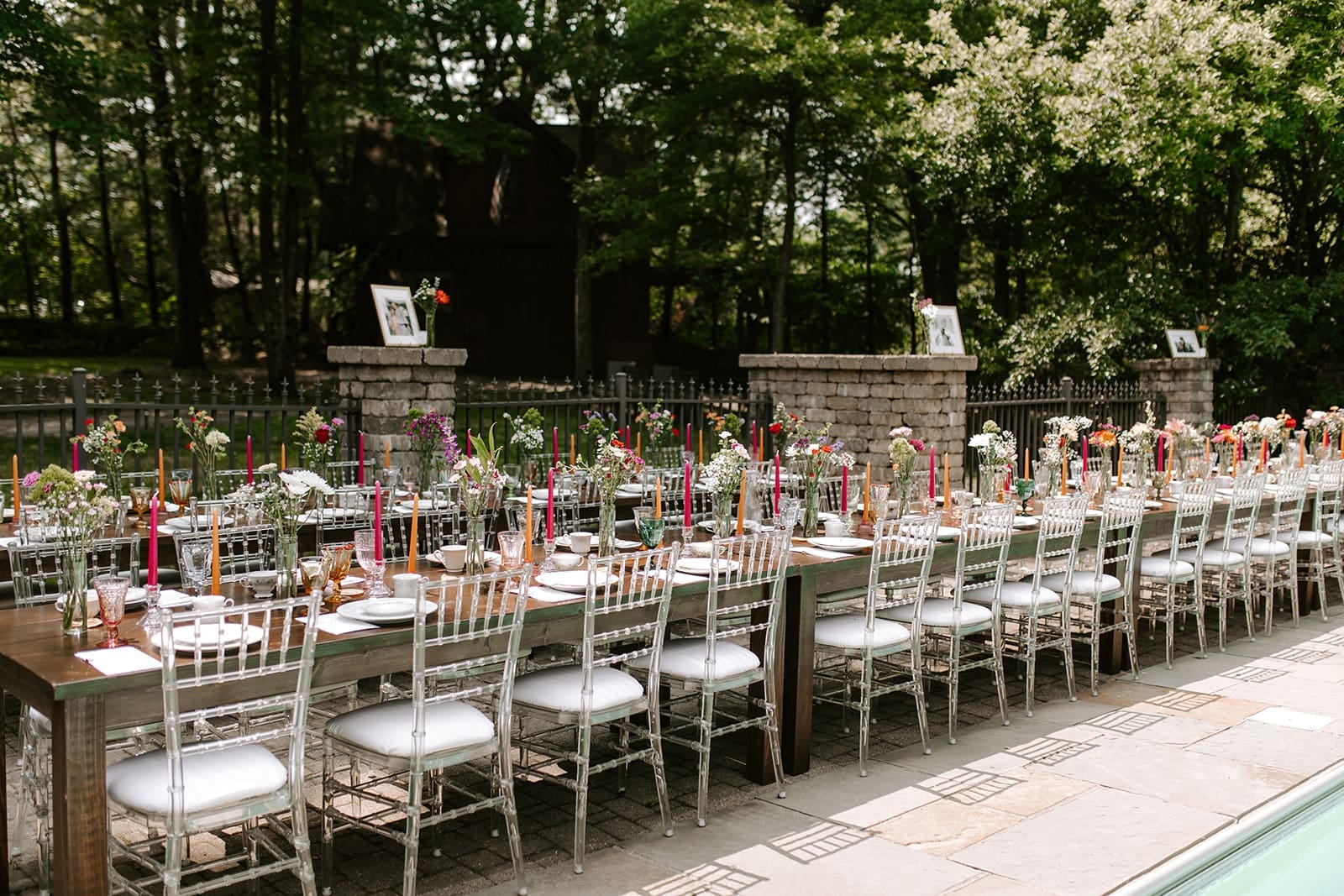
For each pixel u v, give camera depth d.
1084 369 16.48
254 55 20.17
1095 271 17.66
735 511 6.61
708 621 4.44
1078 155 15.40
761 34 17.95
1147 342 16.03
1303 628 8.08
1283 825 4.46
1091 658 6.45
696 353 30.83
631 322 28.03
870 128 19.86
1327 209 17.12
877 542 5.04
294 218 22.53
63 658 3.22
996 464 6.70
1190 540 9.21
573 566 4.66
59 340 28.52
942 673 6.32
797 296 30.17
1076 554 6.18
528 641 4.07
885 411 10.12
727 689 4.54
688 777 4.91
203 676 3.14
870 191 23.03
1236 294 15.44
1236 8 14.77
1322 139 15.08
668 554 4.54
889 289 29.94
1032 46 17.67
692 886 3.78
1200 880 3.98
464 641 3.79
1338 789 4.88
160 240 33.06
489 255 27.80
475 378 25.84
